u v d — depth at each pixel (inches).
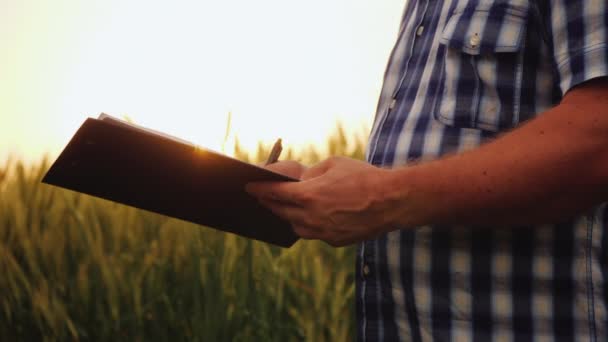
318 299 127.6
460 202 40.8
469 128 45.1
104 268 146.6
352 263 134.6
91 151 42.8
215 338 130.6
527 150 39.6
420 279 46.0
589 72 39.4
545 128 39.8
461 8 46.6
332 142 153.7
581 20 40.9
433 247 45.6
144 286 148.2
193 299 141.7
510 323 44.1
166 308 143.6
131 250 150.3
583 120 38.9
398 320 47.3
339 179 42.5
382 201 41.6
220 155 41.5
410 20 53.2
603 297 43.1
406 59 51.9
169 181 45.3
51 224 156.6
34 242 156.9
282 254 133.2
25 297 156.9
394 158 48.3
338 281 126.3
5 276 154.6
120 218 153.3
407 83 50.3
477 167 40.4
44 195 162.7
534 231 44.1
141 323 143.8
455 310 45.1
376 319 48.4
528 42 44.3
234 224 50.8
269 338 130.2
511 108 44.3
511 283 44.2
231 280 132.0
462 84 45.6
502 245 44.3
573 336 43.5
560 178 39.2
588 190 39.5
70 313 150.9
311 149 155.9
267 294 132.2
